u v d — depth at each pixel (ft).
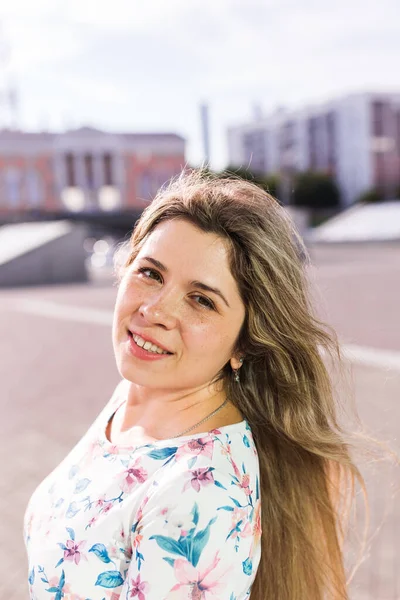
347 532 6.17
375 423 18.22
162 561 3.84
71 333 36.65
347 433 5.24
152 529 3.92
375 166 201.67
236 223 4.40
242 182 4.88
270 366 4.89
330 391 5.02
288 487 5.07
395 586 10.90
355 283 55.57
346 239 115.03
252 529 4.12
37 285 67.51
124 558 4.17
